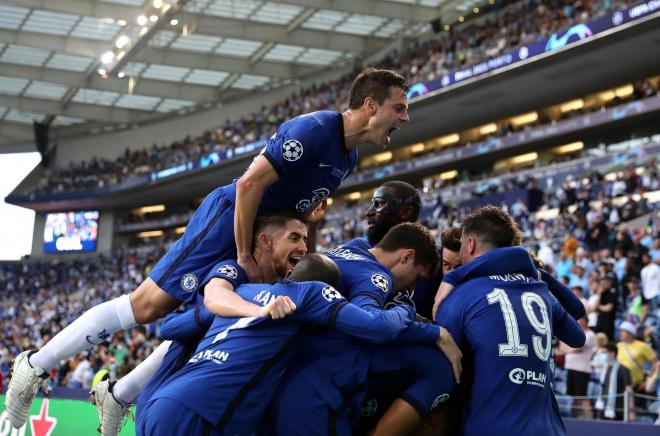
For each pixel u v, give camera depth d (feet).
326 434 10.30
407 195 13.46
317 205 13.00
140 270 122.62
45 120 163.73
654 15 75.25
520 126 104.78
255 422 10.36
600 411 28.78
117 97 149.18
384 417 10.64
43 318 107.45
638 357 28.58
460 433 11.35
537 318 11.53
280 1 105.60
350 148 12.57
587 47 83.41
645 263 40.63
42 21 116.16
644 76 91.35
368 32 124.36
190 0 107.76
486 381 11.10
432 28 119.34
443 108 103.86
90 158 164.96
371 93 12.15
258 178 11.71
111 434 15.08
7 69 132.26
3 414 26.32
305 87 140.15
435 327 11.00
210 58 132.26
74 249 162.61
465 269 11.95
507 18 101.30
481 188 94.84
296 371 10.61
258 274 11.99
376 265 11.69
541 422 11.07
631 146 85.35
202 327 11.49
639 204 59.52
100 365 57.16
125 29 118.01
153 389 11.86
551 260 49.96
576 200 68.90
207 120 152.87
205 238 12.82
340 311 10.21
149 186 145.79
